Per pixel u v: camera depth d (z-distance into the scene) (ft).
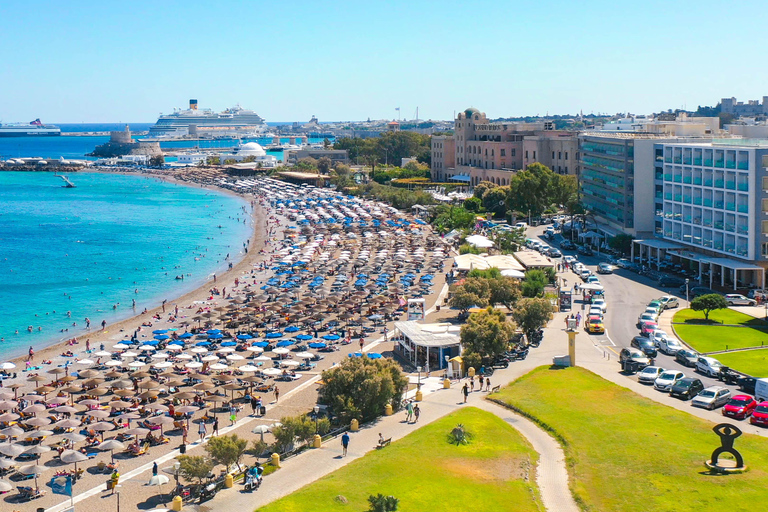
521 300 410.52
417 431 273.13
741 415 275.59
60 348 450.30
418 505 213.05
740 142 556.51
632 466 236.22
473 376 338.95
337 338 411.54
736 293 509.35
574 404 292.40
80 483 248.11
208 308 537.24
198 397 321.52
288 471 241.96
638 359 341.41
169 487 243.19
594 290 499.92
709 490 216.54
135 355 403.54
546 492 225.76
